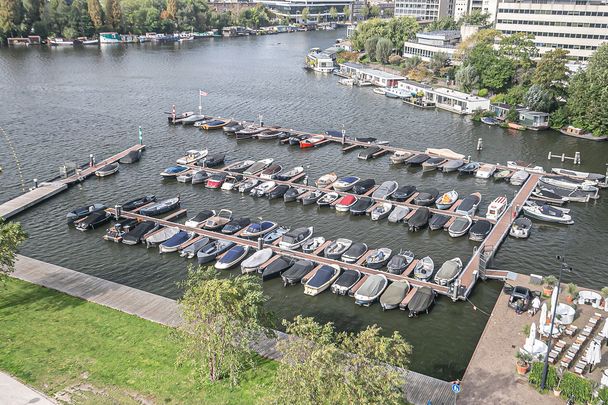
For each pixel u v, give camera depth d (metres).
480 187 113.88
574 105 152.00
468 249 88.75
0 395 50.38
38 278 73.56
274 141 144.12
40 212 100.44
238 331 50.28
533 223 98.50
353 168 124.62
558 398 52.22
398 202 104.50
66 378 53.12
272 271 78.62
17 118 157.88
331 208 103.75
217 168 122.31
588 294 69.19
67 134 145.38
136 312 65.69
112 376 53.66
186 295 52.34
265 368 55.41
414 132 153.88
